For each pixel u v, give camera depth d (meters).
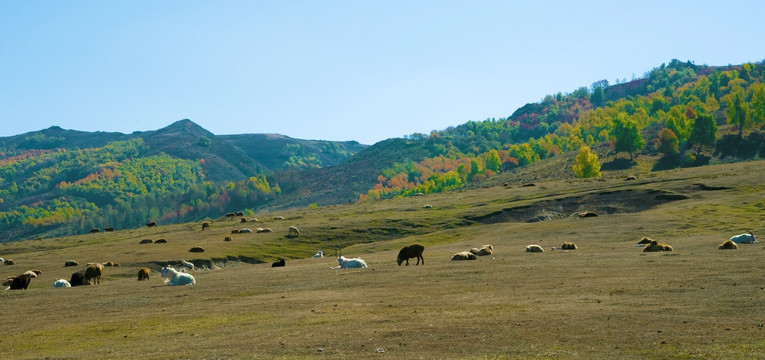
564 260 45.00
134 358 18.72
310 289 34.75
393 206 140.88
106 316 28.38
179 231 125.94
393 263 52.50
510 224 97.56
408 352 17.58
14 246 117.75
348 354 17.67
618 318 20.86
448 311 24.06
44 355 20.33
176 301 32.53
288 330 21.84
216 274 52.91
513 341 18.30
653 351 16.47
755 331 18.05
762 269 31.88
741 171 130.75
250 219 137.62
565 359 16.06
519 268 40.06
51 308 32.66
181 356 18.53
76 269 74.31
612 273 34.12
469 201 135.25
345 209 147.12
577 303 24.44
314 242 99.88
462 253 51.09
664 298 24.48
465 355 16.97
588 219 91.44
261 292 34.72
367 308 25.95
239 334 21.69
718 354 15.86
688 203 102.12
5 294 41.94
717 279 28.95
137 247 97.19
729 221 79.06
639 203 110.06
